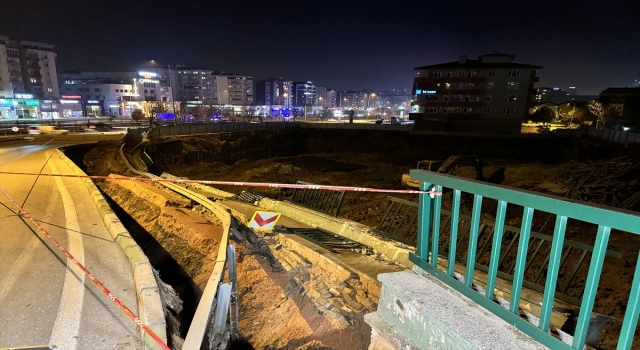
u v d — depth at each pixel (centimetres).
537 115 7506
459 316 250
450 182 286
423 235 319
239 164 3884
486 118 5484
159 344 371
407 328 283
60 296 487
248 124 4994
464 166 2908
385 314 312
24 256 620
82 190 1170
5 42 6838
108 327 421
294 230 973
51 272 559
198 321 344
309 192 1210
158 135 3556
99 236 732
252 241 948
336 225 963
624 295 917
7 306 459
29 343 388
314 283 729
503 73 5288
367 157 4938
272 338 666
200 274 860
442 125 5519
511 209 1766
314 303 673
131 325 427
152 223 1170
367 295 639
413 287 293
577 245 570
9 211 902
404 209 1789
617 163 2148
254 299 771
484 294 271
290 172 3259
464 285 275
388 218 1667
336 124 5822
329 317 624
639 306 185
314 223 1033
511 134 4778
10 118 6594
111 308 462
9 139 3041
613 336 758
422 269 320
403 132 5259
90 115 8319
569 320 413
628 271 1052
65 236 726
